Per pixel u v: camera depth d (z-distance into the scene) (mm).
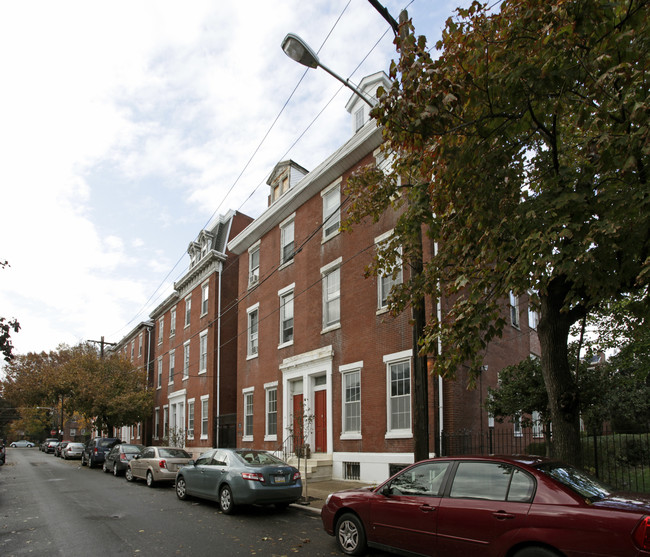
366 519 7250
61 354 58344
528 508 5418
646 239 5621
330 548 8000
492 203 6988
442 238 8484
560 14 5348
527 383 11383
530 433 17219
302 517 10875
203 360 29125
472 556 5773
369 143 16984
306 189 20062
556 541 5043
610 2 5465
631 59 5797
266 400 21688
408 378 14547
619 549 4641
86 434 56000
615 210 5633
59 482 19125
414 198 8781
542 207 6355
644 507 4895
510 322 18141
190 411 30016
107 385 32781
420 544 6391
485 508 5777
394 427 14789
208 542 8500
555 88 6297
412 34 6785
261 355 22531
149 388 37125
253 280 24156
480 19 6641
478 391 14727
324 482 15789
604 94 5812
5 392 59312
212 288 28906
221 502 11547
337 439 16750
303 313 19641
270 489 11039
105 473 23438
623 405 17328
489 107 6555
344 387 16875
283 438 19828
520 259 6199
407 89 6418
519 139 7793
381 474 14758
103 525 10086
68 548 8180
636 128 5844
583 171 6801
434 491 6516
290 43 9195
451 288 7137
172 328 35281
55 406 63375
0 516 11422
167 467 16797
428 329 7855
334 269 18328
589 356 11719
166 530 9523
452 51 6688
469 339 6836
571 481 5695
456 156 6766
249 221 31750
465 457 6496
